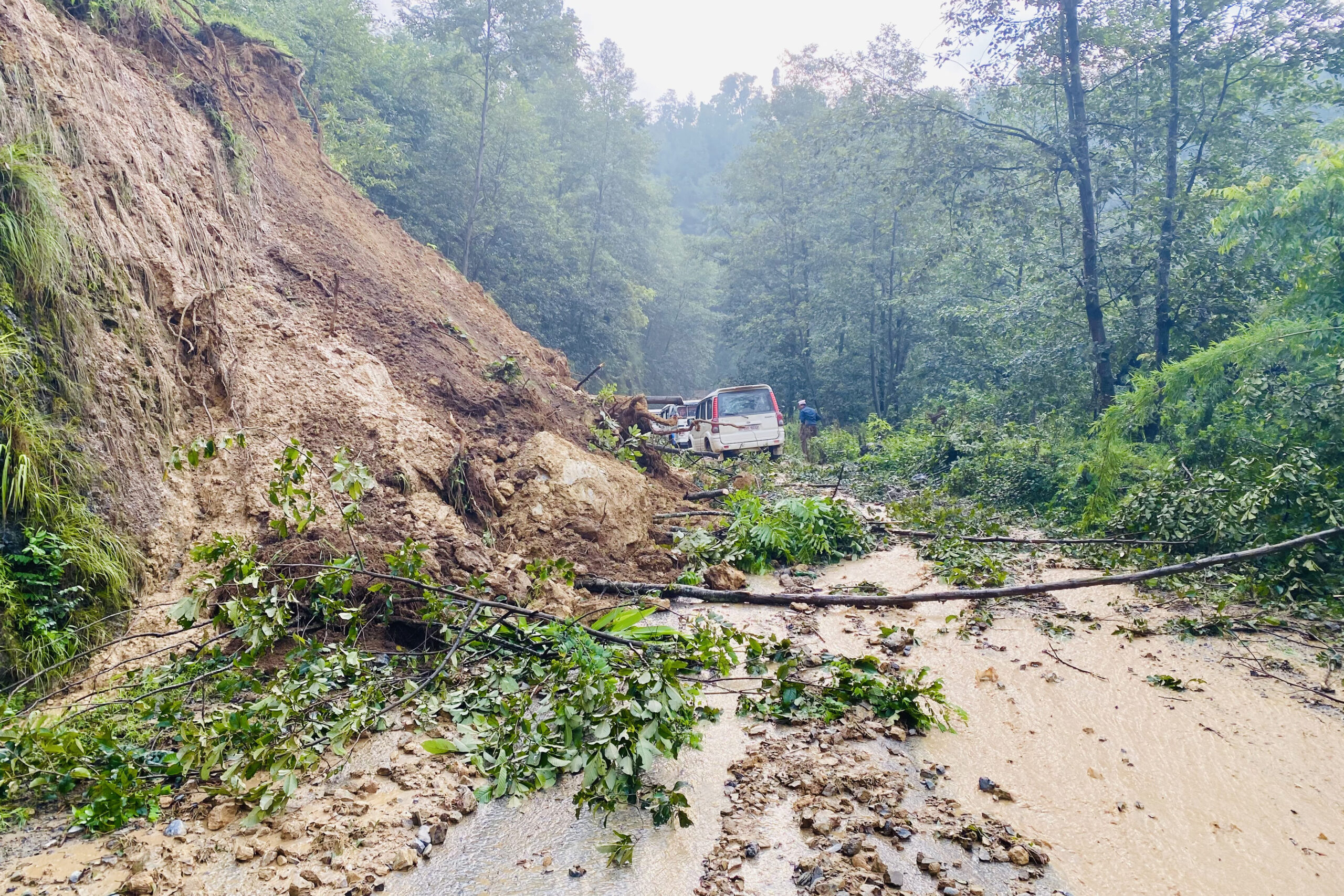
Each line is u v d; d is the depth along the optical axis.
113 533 5.36
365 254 10.93
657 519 9.90
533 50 29.92
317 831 3.55
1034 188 17.22
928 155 17.53
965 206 17.75
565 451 8.87
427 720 4.58
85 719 4.26
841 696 5.00
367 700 4.59
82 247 6.00
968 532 10.16
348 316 9.15
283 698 4.11
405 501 7.00
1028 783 4.11
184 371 6.74
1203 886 3.26
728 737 4.64
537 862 3.43
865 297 33.12
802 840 3.58
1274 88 15.41
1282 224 9.73
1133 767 4.24
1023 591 6.54
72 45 7.19
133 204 6.96
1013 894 3.19
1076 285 15.71
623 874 3.34
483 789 3.97
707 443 18.59
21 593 4.62
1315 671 5.38
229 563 4.81
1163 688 5.23
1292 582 6.77
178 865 3.28
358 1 29.91
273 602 4.67
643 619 6.18
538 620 5.60
